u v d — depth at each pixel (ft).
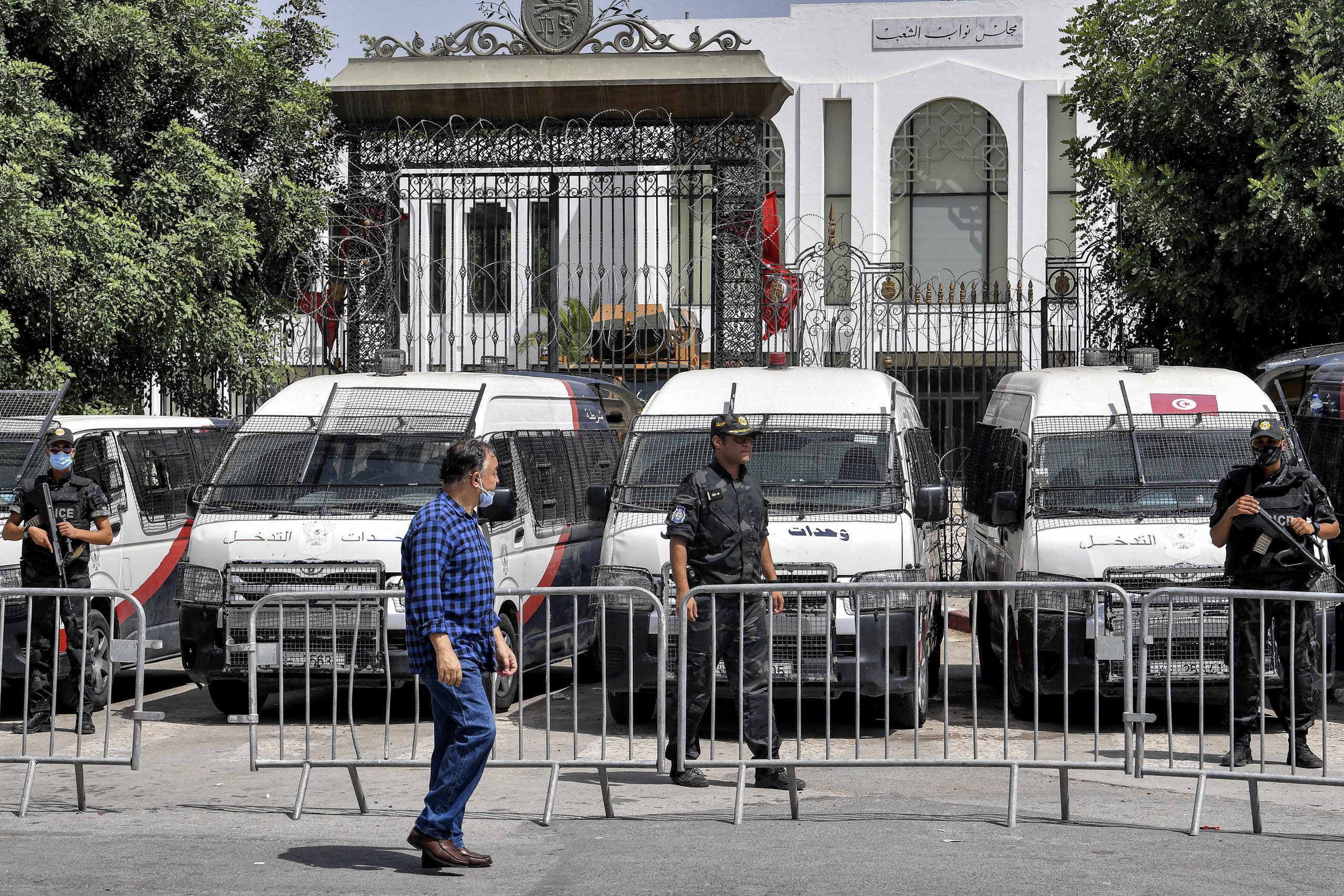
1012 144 105.19
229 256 49.01
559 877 19.07
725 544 24.84
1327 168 43.45
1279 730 30.53
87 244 43.98
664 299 92.99
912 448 34.12
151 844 21.29
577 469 40.50
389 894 18.15
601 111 53.47
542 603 37.01
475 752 19.60
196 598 32.27
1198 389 34.60
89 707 31.50
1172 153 49.60
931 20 106.32
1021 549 32.01
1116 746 29.19
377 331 55.47
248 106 53.26
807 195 107.45
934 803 24.29
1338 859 20.04
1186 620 29.50
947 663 23.03
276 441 34.65
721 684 27.71
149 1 50.31
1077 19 52.16
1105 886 18.34
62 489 31.27
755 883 18.51
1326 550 28.73
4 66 43.14
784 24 107.86
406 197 57.06
